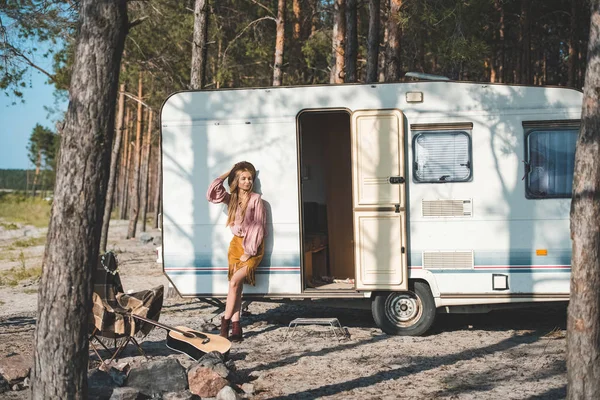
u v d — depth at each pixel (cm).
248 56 1997
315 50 1898
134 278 1476
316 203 1079
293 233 874
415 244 862
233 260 858
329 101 874
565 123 851
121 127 1959
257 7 1919
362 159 866
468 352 782
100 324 705
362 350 797
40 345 483
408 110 866
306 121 1077
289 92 880
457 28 1193
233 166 885
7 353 785
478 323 955
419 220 862
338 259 1065
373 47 1340
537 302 879
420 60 1725
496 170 856
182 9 1761
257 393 636
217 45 1972
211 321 955
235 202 870
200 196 891
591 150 481
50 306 481
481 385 652
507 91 857
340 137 1064
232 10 1889
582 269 479
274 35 2020
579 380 478
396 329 870
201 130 891
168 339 727
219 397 598
